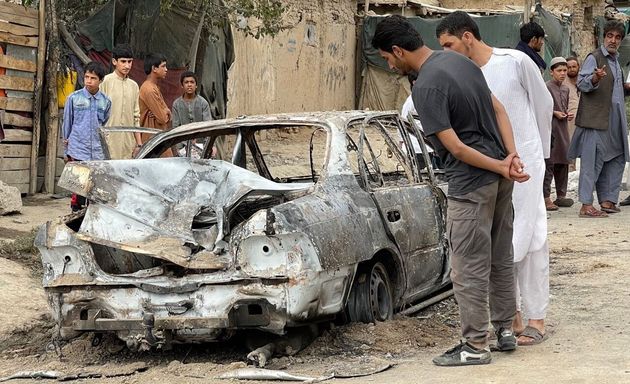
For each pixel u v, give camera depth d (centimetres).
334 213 602
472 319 556
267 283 567
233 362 598
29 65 1313
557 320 676
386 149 730
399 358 598
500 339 587
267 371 554
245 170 657
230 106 1948
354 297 637
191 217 614
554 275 845
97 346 656
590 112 1202
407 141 754
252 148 754
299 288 564
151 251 593
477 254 554
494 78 608
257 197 678
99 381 571
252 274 570
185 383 552
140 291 596
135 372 592
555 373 525
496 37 2498
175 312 586
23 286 808
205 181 646
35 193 1338
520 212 608
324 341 625
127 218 614
